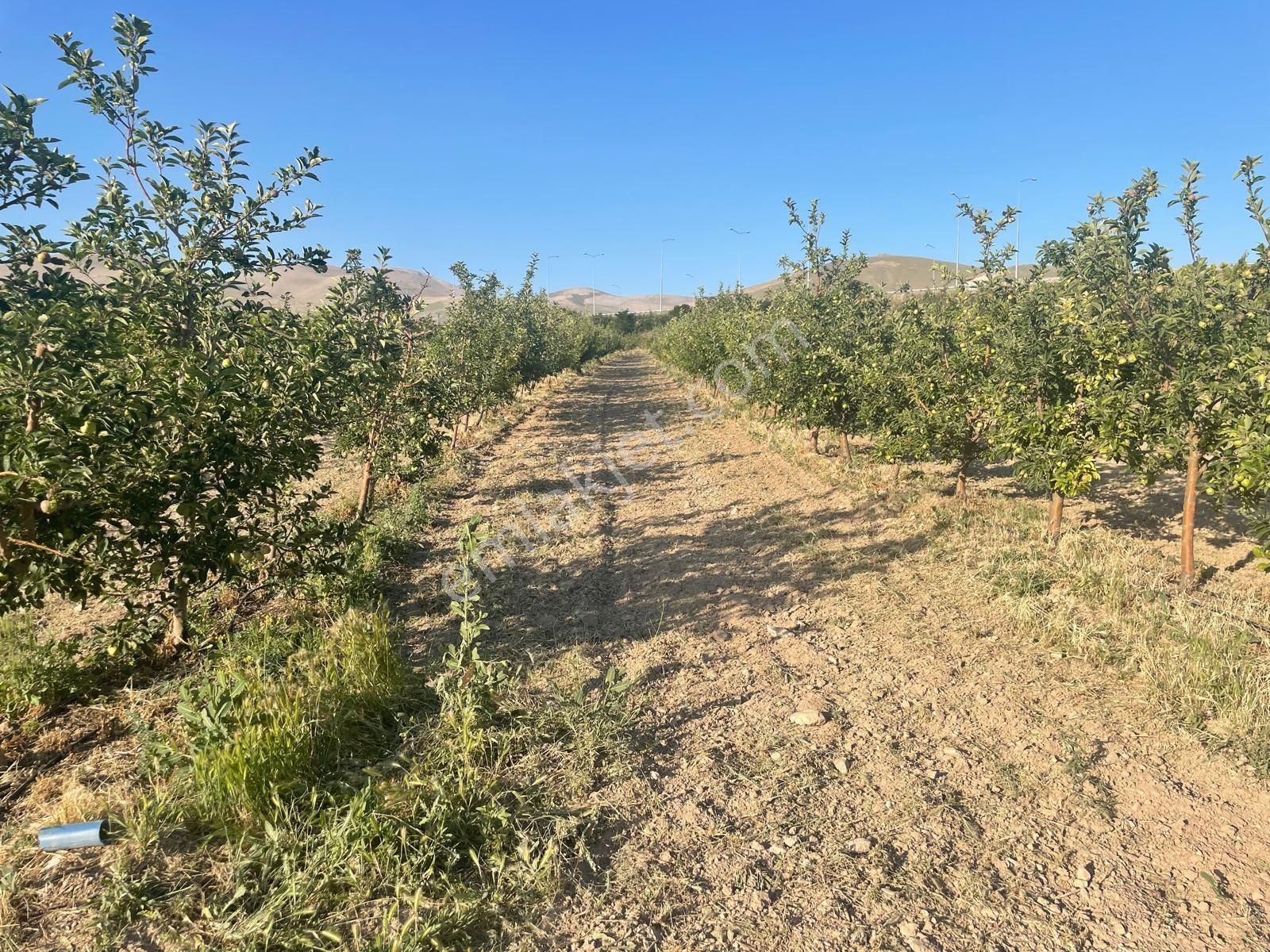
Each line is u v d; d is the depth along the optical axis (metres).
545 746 4.09
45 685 4.41
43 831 3.10
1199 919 2.91
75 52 4.55
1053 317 6.95
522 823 3.43
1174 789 3.75
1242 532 7.77
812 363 11.98
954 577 6.80
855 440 15.38
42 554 3.96
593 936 2.82
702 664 5.28
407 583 6.95
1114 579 6.09
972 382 8.64
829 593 6.61
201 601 5.74
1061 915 2.93
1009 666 5.14
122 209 4.93
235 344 5.00
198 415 4.44
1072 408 6.53
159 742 3.74
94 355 4.21
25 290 4.21
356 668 4.51
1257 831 3.43
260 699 4.05
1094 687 4.79
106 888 2.93
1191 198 5.85
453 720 4.09
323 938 2.75
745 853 3.31
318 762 3.76
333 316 8.00
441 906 2.91
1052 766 3.96
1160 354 5.99
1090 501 9.34
